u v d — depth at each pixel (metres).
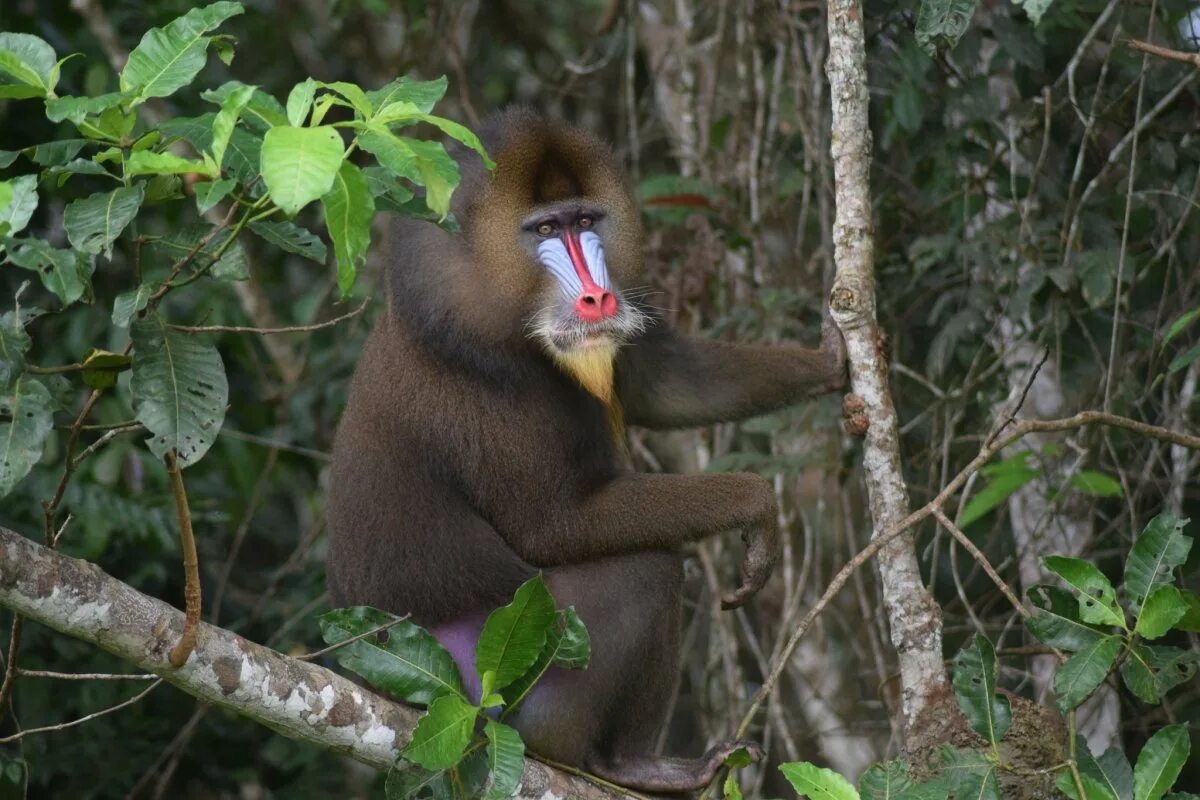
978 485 11.50
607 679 9.23
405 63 15.55
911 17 11.19
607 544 9.38
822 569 12.95
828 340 10.19
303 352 14.71
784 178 12.98
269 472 13.75
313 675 7.46
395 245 9.47
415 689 7.34
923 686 7.79
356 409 9.56
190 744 12.95
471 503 9.52
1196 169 11.08
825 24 12.45
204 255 6.79
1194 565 11.33
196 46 6.43
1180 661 7.20
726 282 13.09
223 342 14.55
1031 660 11.66
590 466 9.61
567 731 9.15
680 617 9.55
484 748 7.50
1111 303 11.16
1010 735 7.72
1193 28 11.20
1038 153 11.67
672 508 9.32
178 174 6.82
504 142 9.64
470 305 9.40
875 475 8.01
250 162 6.39
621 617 9.29
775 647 11.88
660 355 10.24
